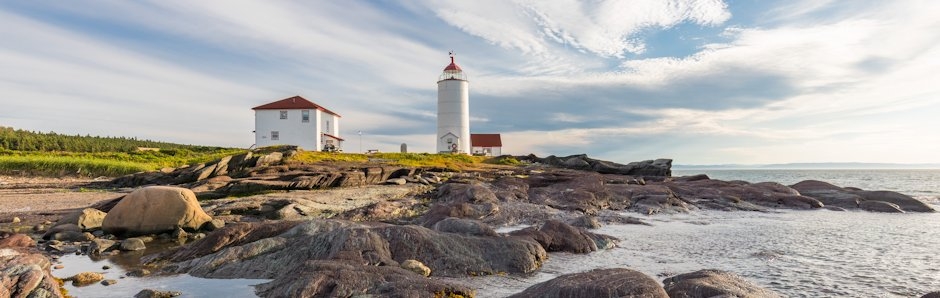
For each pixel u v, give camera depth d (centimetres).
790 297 1043
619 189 3136
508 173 4588
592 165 5722
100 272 1176
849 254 1493
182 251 1313
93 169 4334
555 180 3797
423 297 842
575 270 1241
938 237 1831
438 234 1267
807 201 2994
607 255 1441
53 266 1227
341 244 1163
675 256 1445
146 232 1698
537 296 789
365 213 2303
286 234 1308
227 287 1021
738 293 747
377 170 3747
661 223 2216
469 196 2598
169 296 956
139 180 3350
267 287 959
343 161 4338
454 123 7375
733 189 3331
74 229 1681
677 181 4312
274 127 5978
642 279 795
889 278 1202
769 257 1430
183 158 5456
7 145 6159
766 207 2975
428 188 3456
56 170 4222
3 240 1470
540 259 1291
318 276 904
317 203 2500
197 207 1811
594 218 2222
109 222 1684
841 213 2694
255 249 1196
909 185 6762
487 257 1227
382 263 1116
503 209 2253
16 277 847
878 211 2800
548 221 1574
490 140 7781
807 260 1403
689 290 785
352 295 854
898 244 1675
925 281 1173
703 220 2341
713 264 1342
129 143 8088
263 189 2978
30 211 2214
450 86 7369
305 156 4266
